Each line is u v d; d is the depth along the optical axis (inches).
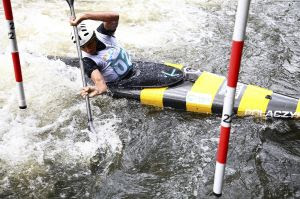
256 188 189.8
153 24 357.7
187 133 227.0
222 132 155.9
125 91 251.6
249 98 235.1
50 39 327.0
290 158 206.5
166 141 222.2
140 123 235.8
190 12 381.7
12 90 260.4
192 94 242.5
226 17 375.2
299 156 207.8
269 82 274.8
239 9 131.6
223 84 249.6
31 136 224.7
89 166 206.1
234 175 196.9
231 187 190.2
